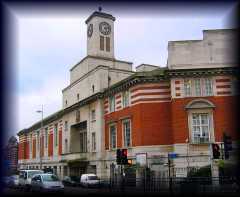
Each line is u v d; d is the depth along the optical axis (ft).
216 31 123.65
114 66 191.01
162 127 127.24
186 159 117.50
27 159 269.23
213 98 120.16
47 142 230.07
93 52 192.44
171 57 124.47
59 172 202.80
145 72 130.93
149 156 125.49
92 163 157.58
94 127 160.15
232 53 118.01
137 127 130.31
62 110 197.47
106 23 197.88
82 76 180.14
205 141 118.52
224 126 117.50
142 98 130.31
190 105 120.67
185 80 122.93
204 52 123.13
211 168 107.55
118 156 93.20
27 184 118.01
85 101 167.94
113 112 148.46
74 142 185.98
